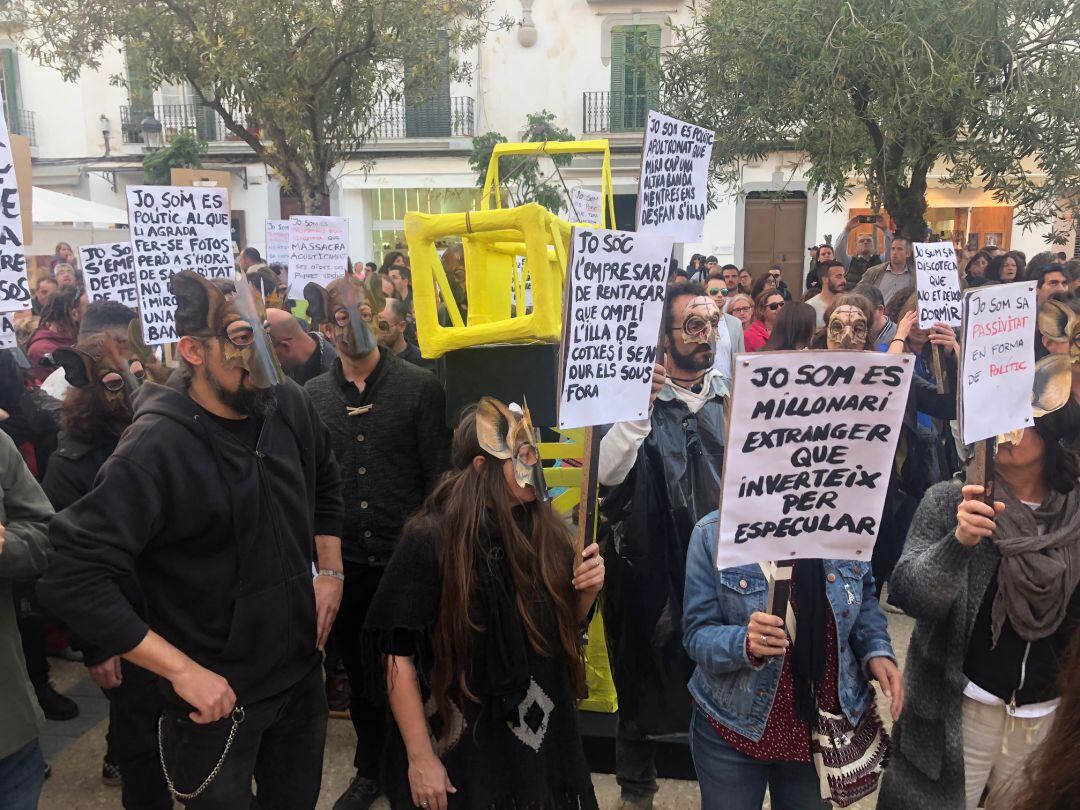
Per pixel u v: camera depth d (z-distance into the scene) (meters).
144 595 2.18
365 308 3.21
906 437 4.20
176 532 2.10
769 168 17.39
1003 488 2.22
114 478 2.00
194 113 19.06
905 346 4.92
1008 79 7.35
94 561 1.95
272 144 10.88
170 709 2.19
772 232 17.89
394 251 7.92
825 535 2.02
